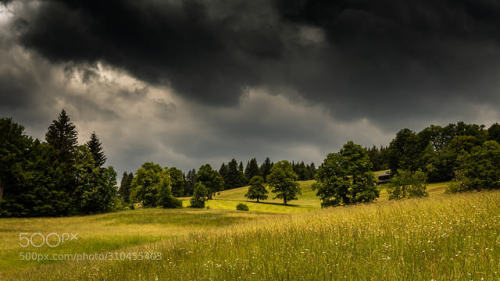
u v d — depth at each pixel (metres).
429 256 5.39
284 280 5.04
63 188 55.31
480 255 4.87
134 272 7.79
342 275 4.84
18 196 48.09
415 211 12.41
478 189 41.28
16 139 50.28
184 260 8.23
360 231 8.59
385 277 4.39
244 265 6.33
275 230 11.45
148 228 35.59
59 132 70.00
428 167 72.25
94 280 8.09
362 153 47.03
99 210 58.97
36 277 10.94
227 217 44.91
